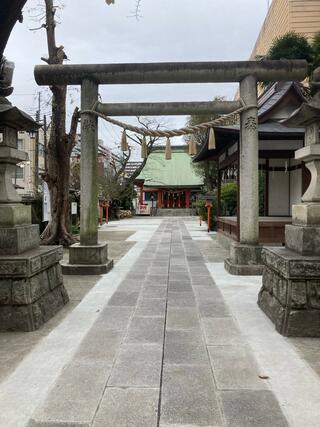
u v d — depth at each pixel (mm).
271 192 13797
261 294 5363
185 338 4098
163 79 8039
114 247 12734
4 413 2654
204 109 8258
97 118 8445
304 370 3328
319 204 4504
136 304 5496
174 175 46250
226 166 12844
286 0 20516
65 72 8102
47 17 11953
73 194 20234
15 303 4301
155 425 2506
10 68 5086
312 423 2541
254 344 3916
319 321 4102
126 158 33906
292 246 4805
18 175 37750
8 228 4543
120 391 2945
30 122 4973
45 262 4781
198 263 9289
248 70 7910
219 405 2752
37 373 3264
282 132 10078
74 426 2496
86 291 6348
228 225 12344
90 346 3861
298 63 7906
